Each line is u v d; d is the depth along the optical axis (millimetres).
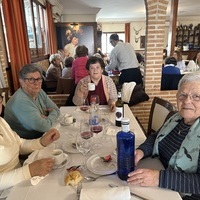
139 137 1396
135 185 886
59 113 1844
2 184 927
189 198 969
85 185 891
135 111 3152
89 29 7023
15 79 3211
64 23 6863
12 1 3012
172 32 5105
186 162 937
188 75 1011
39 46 5301
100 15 9133
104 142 1308
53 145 1271
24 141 1312
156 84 3139
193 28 10625
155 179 878
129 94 2910
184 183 864
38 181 918
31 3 4469
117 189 805
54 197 832
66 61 3971
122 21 10883
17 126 1581
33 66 1631
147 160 1124
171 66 3365
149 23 2875
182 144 976
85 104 2148
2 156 1071
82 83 2201
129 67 3656
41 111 1815
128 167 934
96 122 1564
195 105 970
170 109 1667
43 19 5832
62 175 973
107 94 2189
